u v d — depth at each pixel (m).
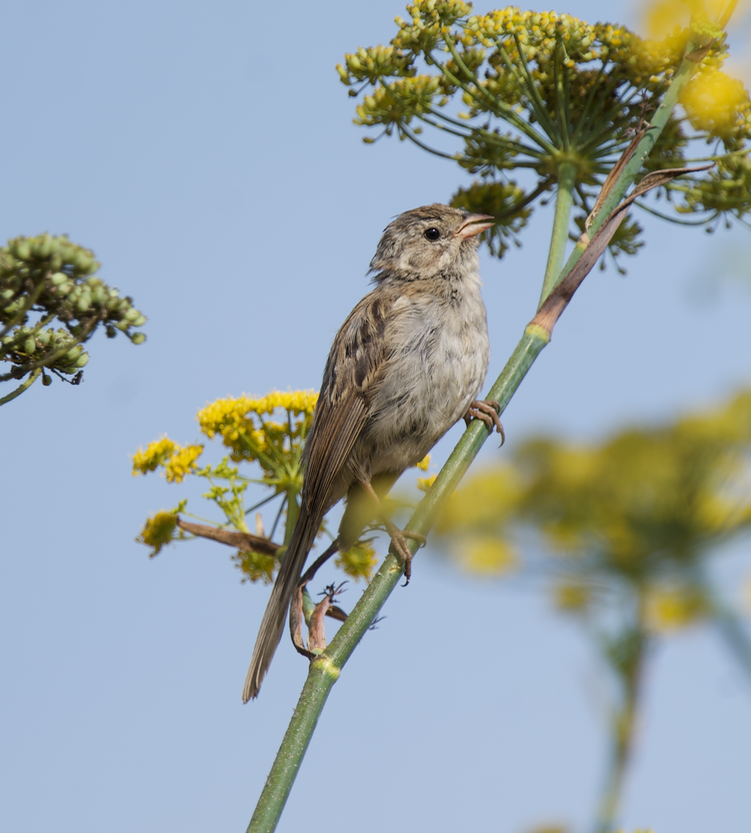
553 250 9.07
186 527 9.22
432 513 7.79
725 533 2.87
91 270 6.48
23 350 6.93
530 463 2.91
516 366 8.20
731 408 2.81
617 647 2.95
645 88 9.71
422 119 10.46
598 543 2.97
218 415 9.52
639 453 2.83
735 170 9.91
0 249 6.29
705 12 9.08
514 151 10.06
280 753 7.00
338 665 7.27
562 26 9.59
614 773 3.01
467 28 10.01
